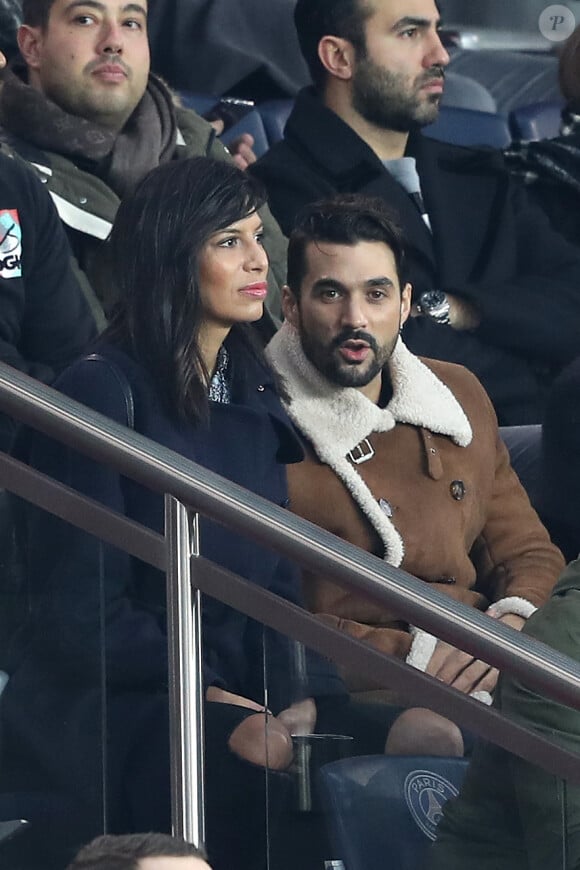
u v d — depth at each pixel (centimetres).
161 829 955
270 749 953
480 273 1794
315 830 950
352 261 1384
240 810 955
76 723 958
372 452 1396
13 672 959
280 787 953
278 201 1728
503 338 1742
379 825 950
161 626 957
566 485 1517
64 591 959
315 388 1389
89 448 945
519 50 2211
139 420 1198
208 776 957
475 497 1432
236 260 1281
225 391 1307
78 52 1598
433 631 932
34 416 948
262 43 1992
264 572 1094
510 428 1616
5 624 960
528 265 1819
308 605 1201
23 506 962
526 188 1864
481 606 1408
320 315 1384
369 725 952
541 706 952
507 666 930
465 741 951
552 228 1850
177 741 952
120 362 1214
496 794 948
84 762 957
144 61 1619
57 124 1566
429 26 1808
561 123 2005
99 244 1559
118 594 957
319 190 1731
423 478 1405
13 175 1463
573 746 948
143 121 1616
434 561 1391
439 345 1716
